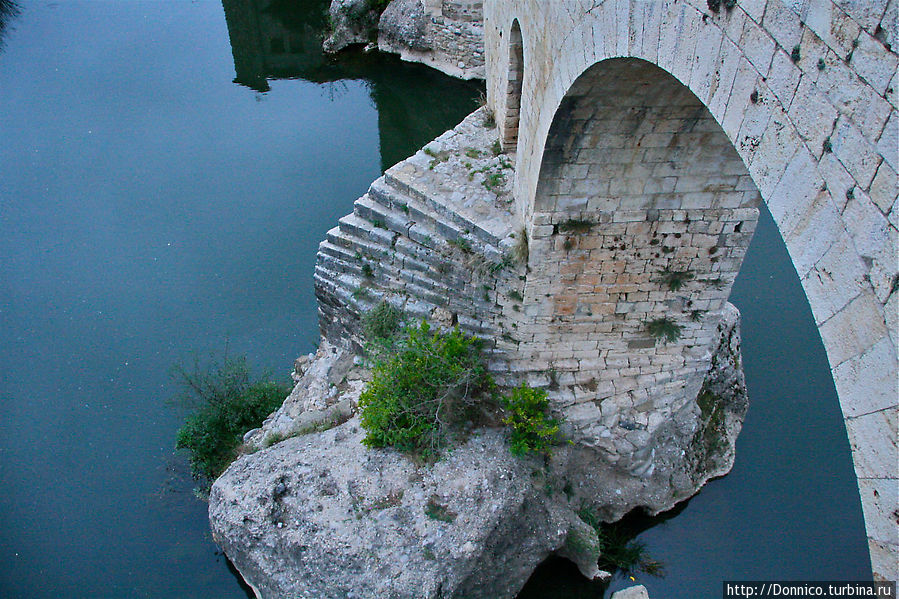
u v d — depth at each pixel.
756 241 13.85
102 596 8.73
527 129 7.96
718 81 3.97
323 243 10.44
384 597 7.18
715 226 7.62
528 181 7.97
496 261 8.30
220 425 10.20
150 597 8.73
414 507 7.83
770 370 11.30
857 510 9.49
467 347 8.91
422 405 8.50
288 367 11.75
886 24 2.73
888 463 2.95
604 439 9.12
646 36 4.68
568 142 6.73
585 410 9.07
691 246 7.83
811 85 3.21
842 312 3.17
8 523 9.56
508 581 8.02
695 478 9.62
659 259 7.98
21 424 10.91
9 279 13.50
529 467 8.50
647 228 7.66
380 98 19.25
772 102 3.50
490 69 11.50
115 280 13.55
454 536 7.56
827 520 9.38
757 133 3.68
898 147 2.72
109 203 15.43
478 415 8.90
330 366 10.48
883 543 3.02
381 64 20.59
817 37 3.12
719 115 4.02
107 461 10.38
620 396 9.19
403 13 19.91
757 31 3.54
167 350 12.12
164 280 13.55
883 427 2.97
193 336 12.38
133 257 14.04
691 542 9.23
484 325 9.02
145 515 9.63
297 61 21.06
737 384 10.45
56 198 15.51
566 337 8.84
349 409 9.49
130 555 9.16
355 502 7.92
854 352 3.12
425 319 9.46
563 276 8.16
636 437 9.10
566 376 9.12
